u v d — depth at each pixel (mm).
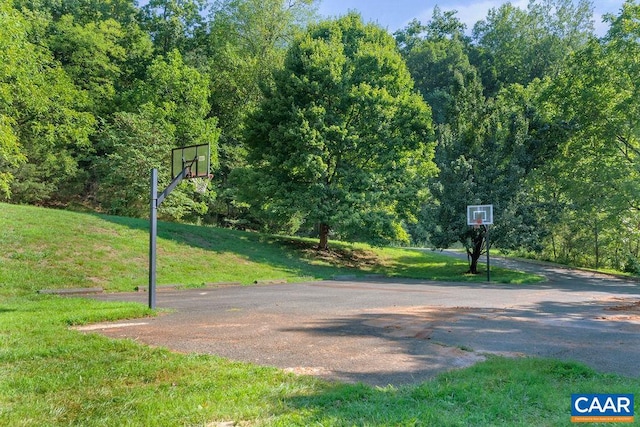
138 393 4078
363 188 23594
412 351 6020
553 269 28734
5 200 26359
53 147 27188
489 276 21969
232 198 30875
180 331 7184
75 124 25875
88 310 8805
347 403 3857
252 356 5594
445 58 57156
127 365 4953
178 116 28281
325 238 26281
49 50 27625
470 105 25234
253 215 31047
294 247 25672
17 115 23344
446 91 50781
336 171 24359
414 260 28531
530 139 24219
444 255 33281
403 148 24875
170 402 3850
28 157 26484
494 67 53406
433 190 23500
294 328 7555
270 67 32531
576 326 8312
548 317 9438
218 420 3488
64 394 4047
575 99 27047
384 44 28141
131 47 34219
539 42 51906
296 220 30359
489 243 23109
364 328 7652
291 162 23453
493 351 6152
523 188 23656
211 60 34781
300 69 24406
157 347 5895
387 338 6844
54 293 12461
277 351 5883
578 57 28156
